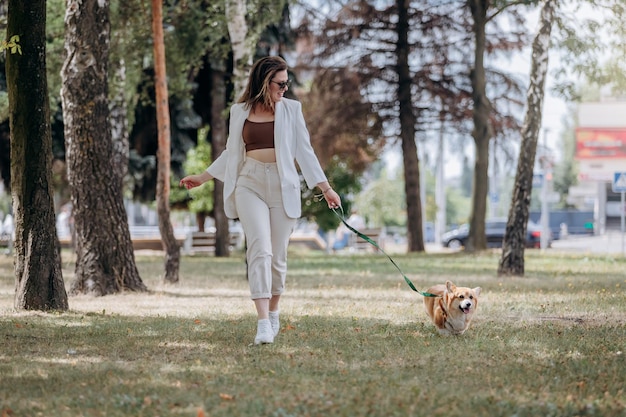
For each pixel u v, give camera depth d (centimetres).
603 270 2039
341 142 3319
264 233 793
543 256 2798
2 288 1536
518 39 3038
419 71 3120
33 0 1077
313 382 634
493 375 664
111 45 1878
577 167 8794
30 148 1101
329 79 3108
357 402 567
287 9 2709
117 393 600
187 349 788
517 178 1838
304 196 3731
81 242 1380
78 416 539
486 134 3020
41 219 1111
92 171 1374
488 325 966
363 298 1324
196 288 1550
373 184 6406
